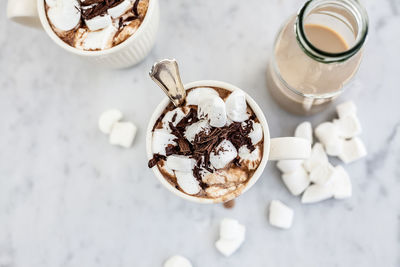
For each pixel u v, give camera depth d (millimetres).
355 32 425
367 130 513
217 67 519
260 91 517
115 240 517
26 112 529
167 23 523
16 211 525
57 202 522
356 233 508
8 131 529
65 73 527
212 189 414
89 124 524
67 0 435
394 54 511
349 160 502
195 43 521
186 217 514
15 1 439
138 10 444
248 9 520
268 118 516
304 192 507
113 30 443
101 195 519
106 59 455
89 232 519
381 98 513
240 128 411
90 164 521
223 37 520
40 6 442
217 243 503
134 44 451
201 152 405
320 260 507
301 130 498
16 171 527
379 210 507
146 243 515
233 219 505
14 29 529
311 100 458
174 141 417
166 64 406
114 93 523
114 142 504
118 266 515
